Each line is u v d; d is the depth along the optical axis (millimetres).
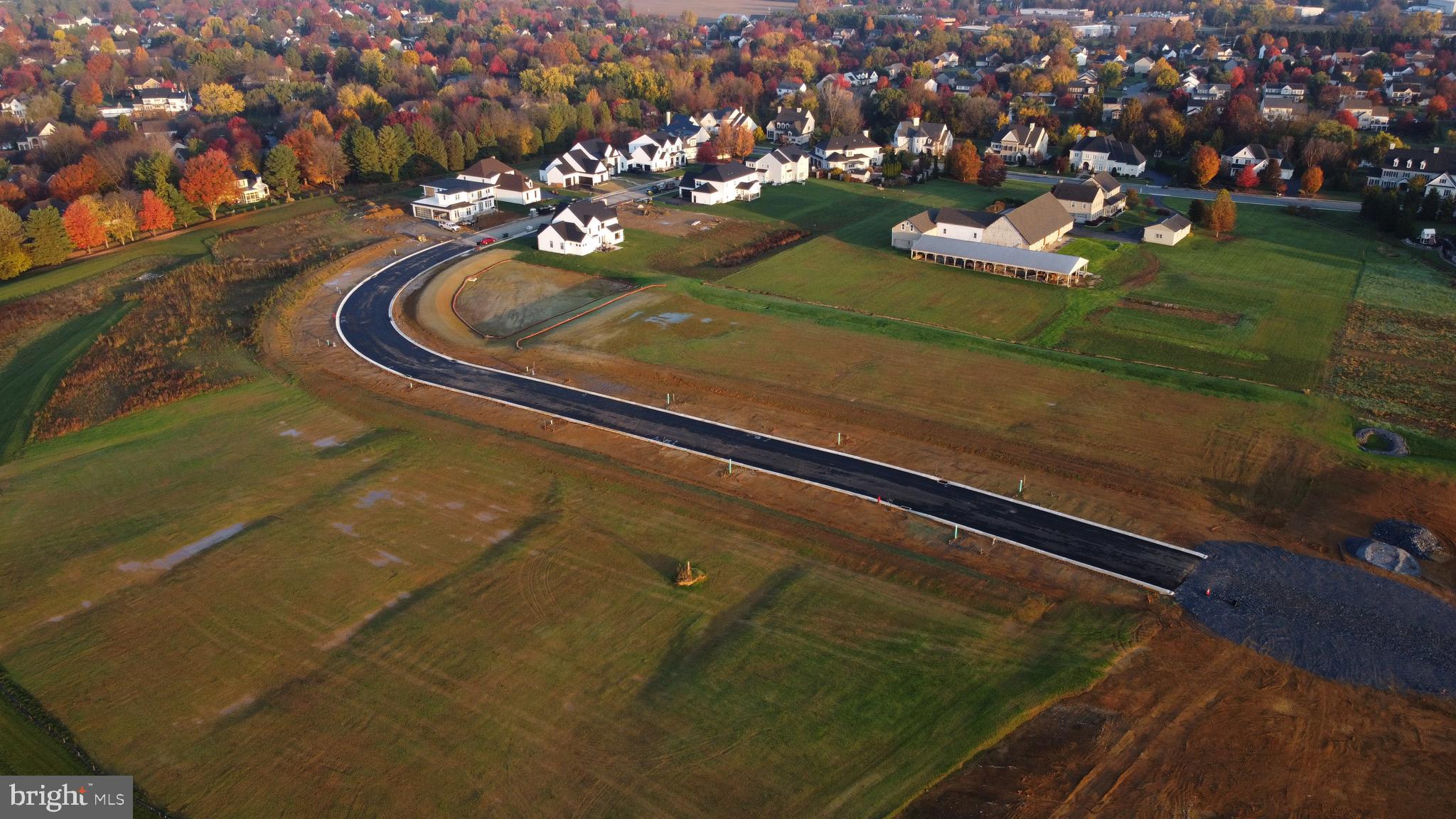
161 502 57625
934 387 71188
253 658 44188
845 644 44406
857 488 57531
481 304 92125
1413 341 80750
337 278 99938
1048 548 51312
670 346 79875
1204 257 104688
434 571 50406
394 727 39969
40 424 69062
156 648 45062
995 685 41688
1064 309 89375
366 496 57875
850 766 37688
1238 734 38875
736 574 49781
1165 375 72625
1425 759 37688
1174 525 53156
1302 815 35281
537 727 39812
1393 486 57000
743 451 62312
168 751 38938
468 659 43781
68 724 40469
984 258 99875
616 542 52625
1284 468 59094
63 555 52500
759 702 40938
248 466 61719
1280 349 79188
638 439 64125
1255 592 47469
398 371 76062
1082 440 62750
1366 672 42219
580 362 77125
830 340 80625
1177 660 43000
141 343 83562
